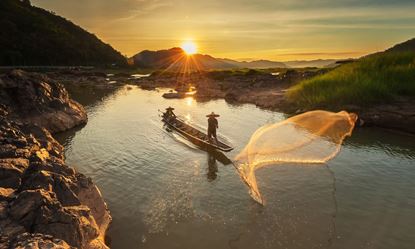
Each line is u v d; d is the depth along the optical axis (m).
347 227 10.06
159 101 42.28
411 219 10.59
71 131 24.28
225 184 13.67
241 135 21.97
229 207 11.58
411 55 32.69
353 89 28.14
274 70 88.38
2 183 9.24
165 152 18.48
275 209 11.12
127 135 22.77
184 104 39.00
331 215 10.68
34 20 144.25
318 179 13.13
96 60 160.38
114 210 11.60
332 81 32.56
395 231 9.90
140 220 10.88
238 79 61.12
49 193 8.77
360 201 11.65
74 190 10.11
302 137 14.25
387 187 12.98
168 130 24.20
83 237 8.06
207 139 20.38
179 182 14.05
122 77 91.88
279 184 12.74
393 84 27.78
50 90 28.06
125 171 15.49
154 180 14.34
